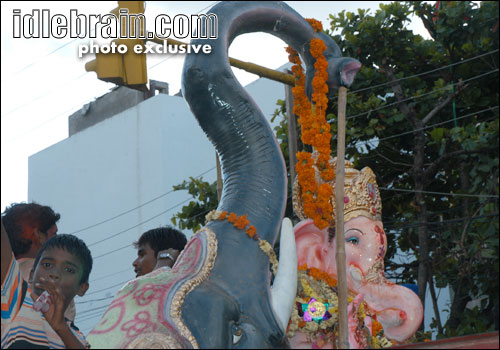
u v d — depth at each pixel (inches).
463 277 259.6
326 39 150.9
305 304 141.3
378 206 154.9
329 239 148.8
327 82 148.9
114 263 603.2
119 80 155.9
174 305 111.5
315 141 149.3
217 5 139.0
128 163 607.8
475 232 262.5
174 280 115.7
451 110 282.5
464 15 269.0
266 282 121.9
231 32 137.3
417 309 146.1
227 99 130.1
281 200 129.4
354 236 150.3
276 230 127.4
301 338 139.6
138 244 171.9
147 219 583.8
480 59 271.7
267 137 131.9
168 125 587.2
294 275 129.9
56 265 109.9
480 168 254.5
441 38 277.0
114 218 610.5
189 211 320.8
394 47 284.7
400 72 283.6
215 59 131.3
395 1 284.4
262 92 482.3
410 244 288.5
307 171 148.6
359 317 141.8
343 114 139.2
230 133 130.3
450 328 262.5
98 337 111.3
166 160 579.5
